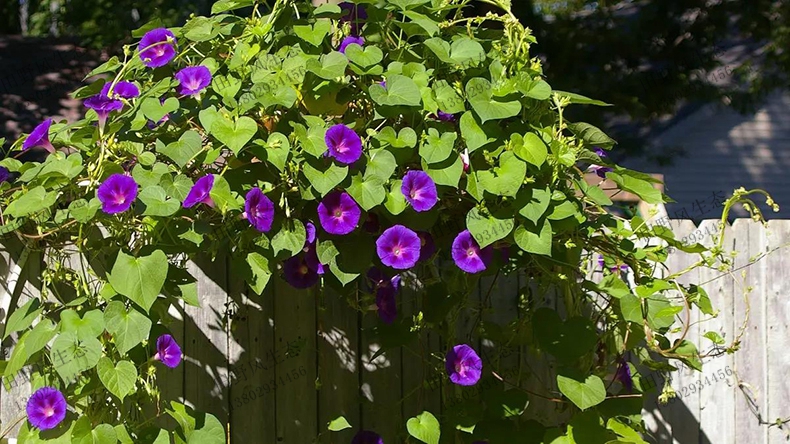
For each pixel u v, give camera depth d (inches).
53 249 108.7
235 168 97.0
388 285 110.7
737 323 140.9
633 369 122.6
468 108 98.4
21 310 100.4
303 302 129.8
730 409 141.1
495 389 118.2
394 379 131.8
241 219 96.3
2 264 114.4
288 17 100.7
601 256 124.0
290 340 129.1
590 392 104.0
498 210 97.6
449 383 130.5
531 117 102.8
